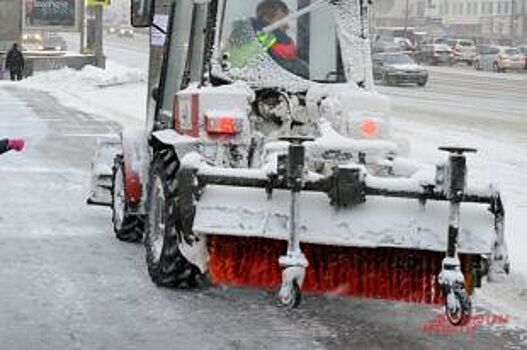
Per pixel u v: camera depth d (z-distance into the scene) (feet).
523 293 31.65
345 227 25.43
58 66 182.39
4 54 174.19
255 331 26.18
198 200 26.17
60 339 25.07
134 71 158.61
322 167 28.53
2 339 24.97
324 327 26.86
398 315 28.48
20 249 35.88
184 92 31.01
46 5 190.39
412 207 25.64
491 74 207.00
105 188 41.27
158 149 31.60
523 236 38.65
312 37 32.42
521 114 106.01
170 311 27.94
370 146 28.89
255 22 31.68
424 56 251.39
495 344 25.77
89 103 116.98
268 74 31.76
